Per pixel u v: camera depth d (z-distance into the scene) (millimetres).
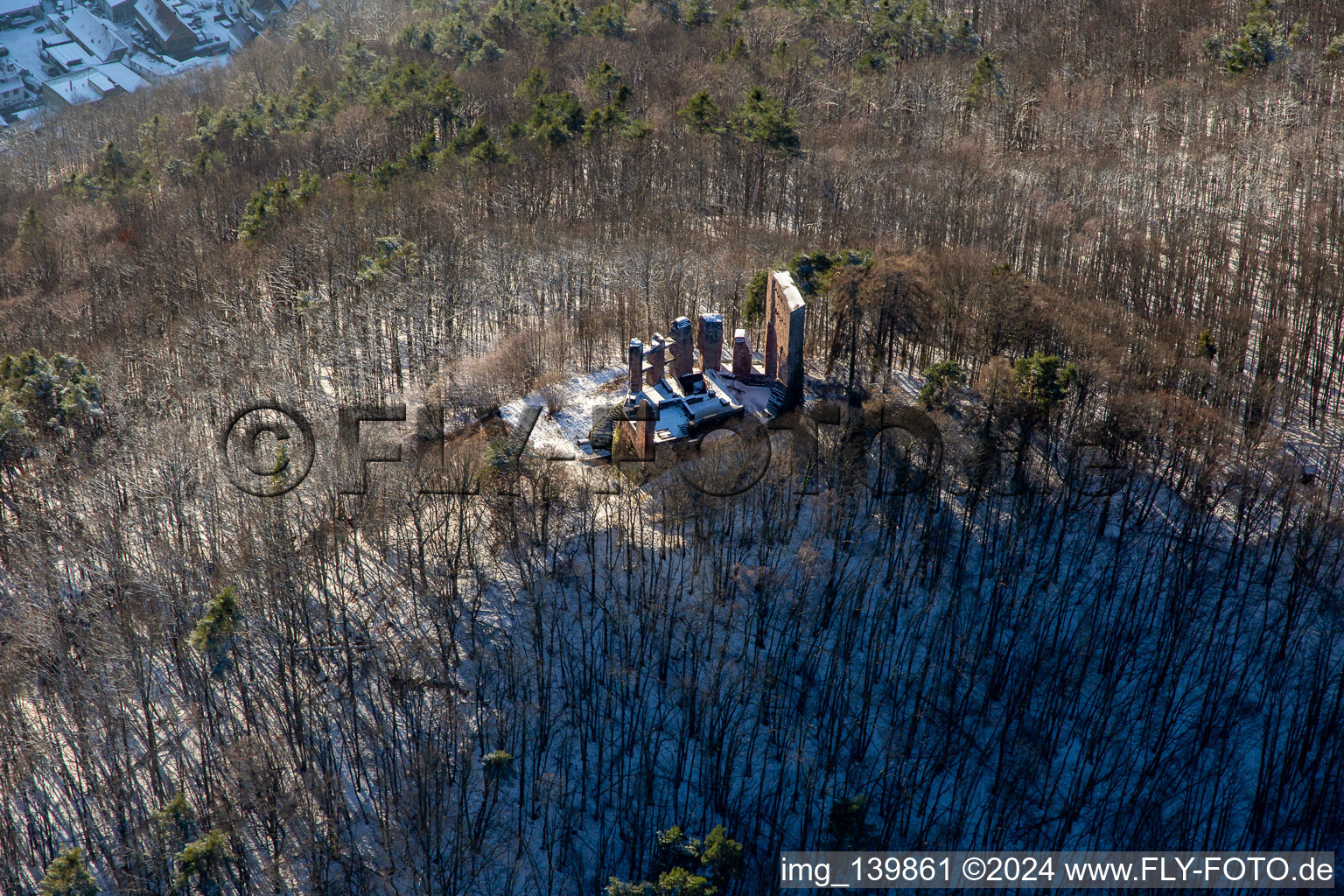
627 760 75312
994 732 78125
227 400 105188
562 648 79625
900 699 78812
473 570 85250
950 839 72375
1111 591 83938
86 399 103625
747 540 86688
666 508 87375
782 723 77438
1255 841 72875
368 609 84125
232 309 121062
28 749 76062
